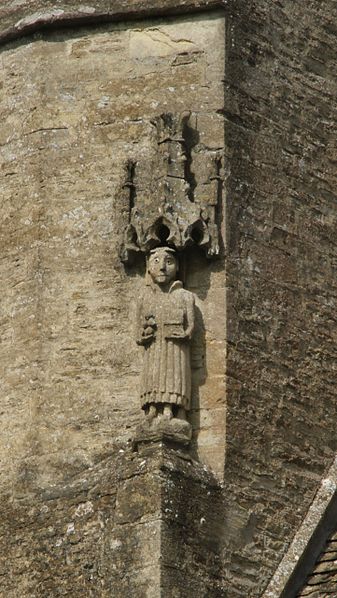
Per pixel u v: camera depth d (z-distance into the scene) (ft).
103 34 86.74
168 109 85.51
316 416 85.20
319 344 86.02
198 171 84.48
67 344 83.97
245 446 82.64
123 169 84.79
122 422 82.79
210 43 85.97
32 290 84.84
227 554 80.74
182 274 83.46
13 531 81.76
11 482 83.20
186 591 78.95
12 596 80.94
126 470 80.28
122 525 79.51
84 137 85.87
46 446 83.20
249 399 83.25
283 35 87.86
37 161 86.02
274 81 87.15
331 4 89.71
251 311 84.17
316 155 87.76
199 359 82.89
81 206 85.20
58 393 83.66
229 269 83.76
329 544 76.74
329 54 89.15
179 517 79.56
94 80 86.38
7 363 84.69
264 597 75.92
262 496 82.53
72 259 84.74
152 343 82.43
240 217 84.64
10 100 87.20
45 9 87.10
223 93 85.40
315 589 75.87
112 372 83.35
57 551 80.64
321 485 77.77
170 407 81.66
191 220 83.30
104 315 83.92
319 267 86.84
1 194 86.48
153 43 86.33
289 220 86.28
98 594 79.20
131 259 83.87
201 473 80.94
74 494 81.20
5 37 87.61
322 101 88.53
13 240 85.81
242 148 85.46
